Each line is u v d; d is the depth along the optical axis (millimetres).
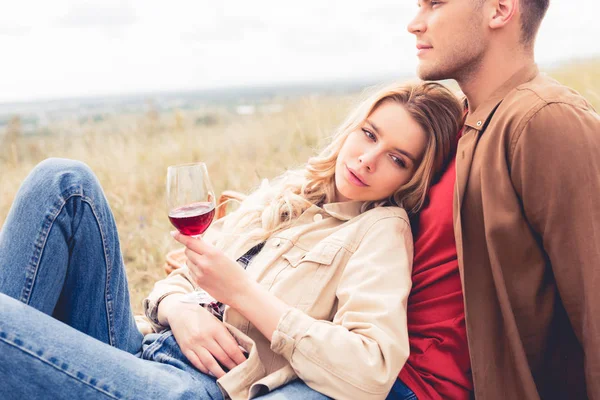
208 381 1689
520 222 1637
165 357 1785
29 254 1648
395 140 1916
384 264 1768
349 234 1902
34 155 6914
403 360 1604
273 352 1776
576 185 1521
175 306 1896
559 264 1585
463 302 1766
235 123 7617
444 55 1806
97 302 1786
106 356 1519
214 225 2359
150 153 5984
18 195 1697
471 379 1752
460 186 1718
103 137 6738
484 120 1733
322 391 1600
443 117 1938
